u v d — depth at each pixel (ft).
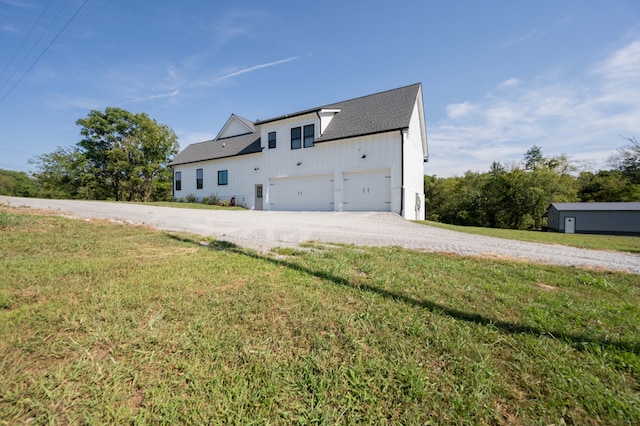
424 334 6.89
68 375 4.91
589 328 7.51
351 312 8.05
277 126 60.13
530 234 37.32
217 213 42.09
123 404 4.42
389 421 4.36
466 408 4.62
